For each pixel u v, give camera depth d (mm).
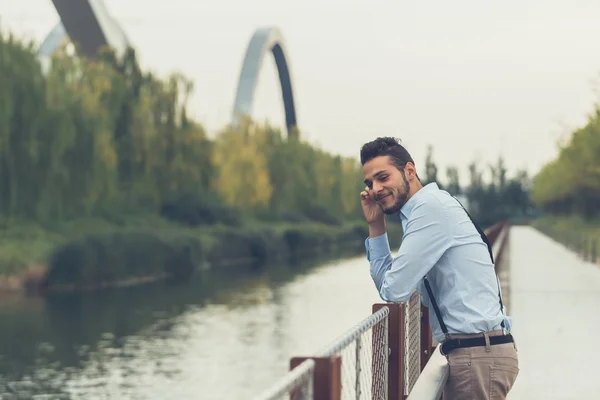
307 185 97938
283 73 114312
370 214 4949
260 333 27891
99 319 30797
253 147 80938
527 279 26172
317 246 82688
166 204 58500
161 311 33156
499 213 185500
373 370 4758
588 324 15930
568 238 48750
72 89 43938
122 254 43719
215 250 57875
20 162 39656
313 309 33906
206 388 19969
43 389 19875
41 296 36719
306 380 3137
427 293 4820
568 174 66312
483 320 4637
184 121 57625
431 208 4598
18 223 40125
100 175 43219
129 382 20656
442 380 5160
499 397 4773
